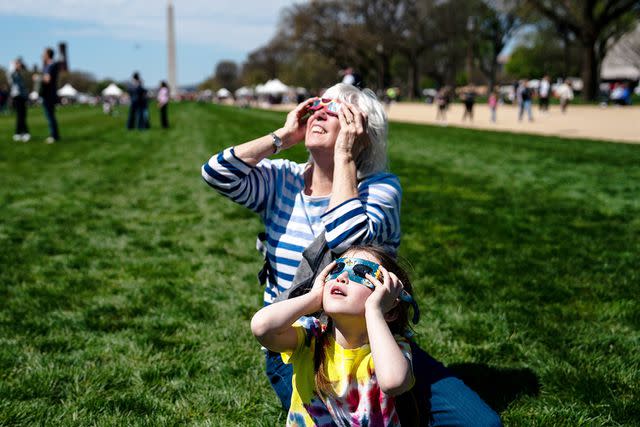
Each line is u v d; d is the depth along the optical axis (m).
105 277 5.23
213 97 128.38
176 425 2.88
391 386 1.78
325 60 95.00
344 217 2.19
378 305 1.90
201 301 4.62
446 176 11.31
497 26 72.94
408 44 77.81
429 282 5.03
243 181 2.46
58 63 16.50
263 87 88.00
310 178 2.56
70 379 3.32
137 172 11.46
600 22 46.16
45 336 3.92
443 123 30.58
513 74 97.88
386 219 2.32
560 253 5.95
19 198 8.68
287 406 2.70
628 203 8.72
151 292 4.81
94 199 8.79
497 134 22.00
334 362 2.04
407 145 17.88
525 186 10.25
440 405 2.10
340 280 1.97
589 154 14.96
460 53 84.12
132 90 22.61
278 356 2.60
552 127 25.75
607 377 3.31
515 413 2.95
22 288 4.86
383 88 80.25
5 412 2.93
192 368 3.48
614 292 4.76
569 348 3.73
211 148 16.12
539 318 4.21
